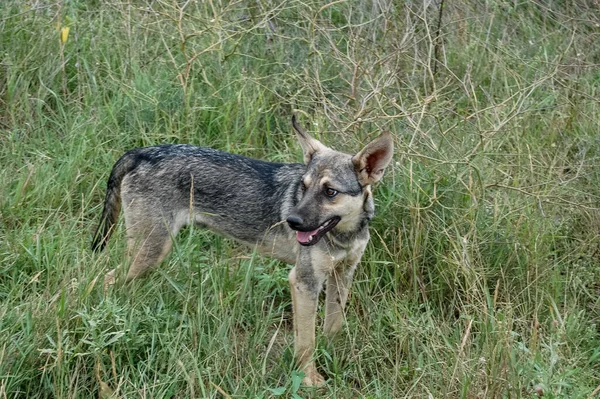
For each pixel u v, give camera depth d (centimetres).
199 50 380
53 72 370
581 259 334
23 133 355
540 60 388
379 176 293
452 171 332
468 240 321
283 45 393
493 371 279
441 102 360
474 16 415
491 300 313
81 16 400
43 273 304
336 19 410
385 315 310
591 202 344
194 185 306
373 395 289
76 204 338
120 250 306
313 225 287
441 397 282
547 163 356
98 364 273
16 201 327
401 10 398
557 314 306
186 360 285
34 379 278
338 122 342
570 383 284
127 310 290
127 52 379
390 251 325
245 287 297
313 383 294
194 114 359
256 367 291
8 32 376
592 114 378
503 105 360
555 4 432
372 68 354
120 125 362
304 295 295
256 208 305
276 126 371
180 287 303
